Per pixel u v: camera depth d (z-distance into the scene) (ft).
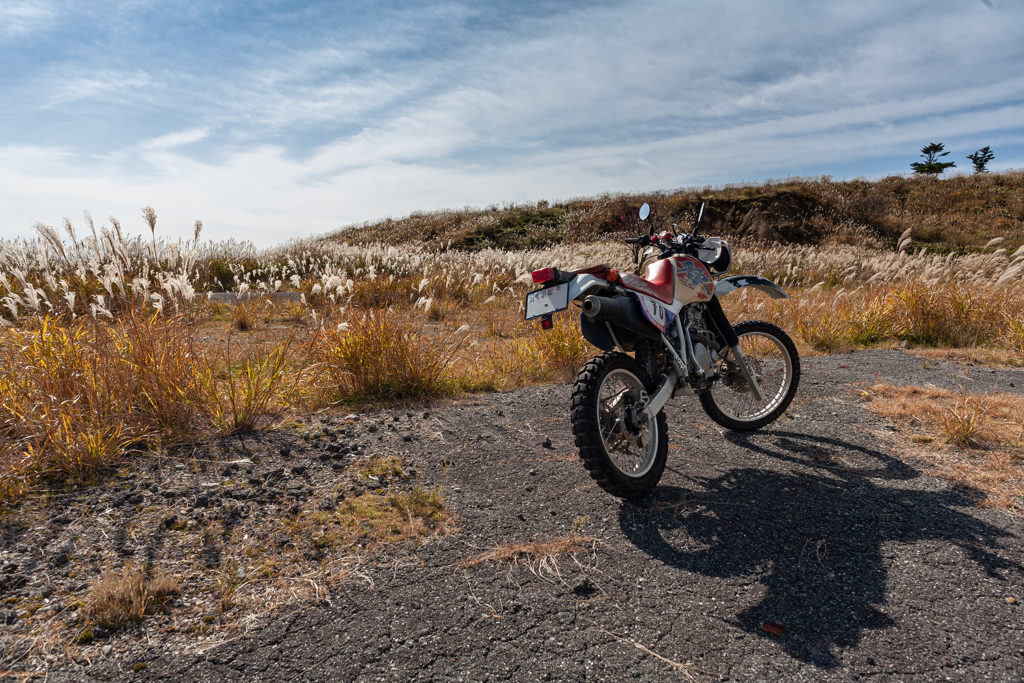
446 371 17.65
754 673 5.93
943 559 7.96
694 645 6.38
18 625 6.57
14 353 12.53
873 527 8.84
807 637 6.50
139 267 26.99
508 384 17.69
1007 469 10.78
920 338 24.90
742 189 101.96
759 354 15.57
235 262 50.44
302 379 15.78
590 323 10.74
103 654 6.18
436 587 7.45
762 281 12.92
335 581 7.55
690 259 11.73
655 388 10.50
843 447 12.22
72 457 10.04
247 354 15.98
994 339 23.67
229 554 8.07
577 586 7.39
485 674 5.92
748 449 12.27
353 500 9.72
